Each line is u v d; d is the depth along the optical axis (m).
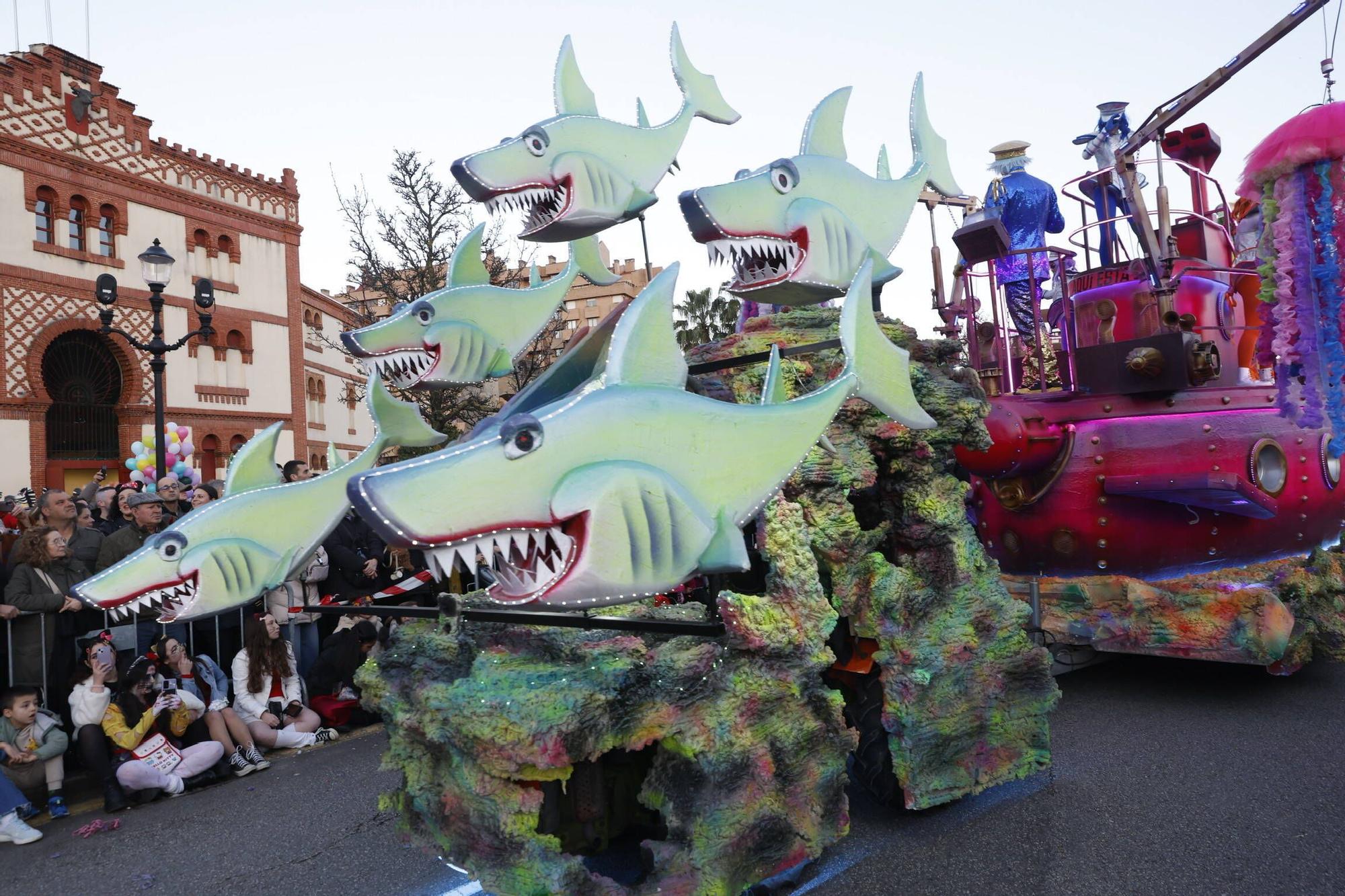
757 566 3.60
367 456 3.18
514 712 2.61
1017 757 3.88
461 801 2.79
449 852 2.86
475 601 3.25
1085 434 5.78
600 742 2.68
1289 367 5.21
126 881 3.70
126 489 7.24
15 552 5.07
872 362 2.79
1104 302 6.36
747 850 2.85
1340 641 5.71
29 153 18.41
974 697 3.70
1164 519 5.72
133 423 20.23
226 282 22.66
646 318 2.40
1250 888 3.18
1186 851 3.47
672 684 2.84
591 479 2.16
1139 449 5.63
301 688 5.85
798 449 2.53
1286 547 6.16
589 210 3.11
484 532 2.07
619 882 3.18
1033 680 3.93
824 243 3.05
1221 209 7.84
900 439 3.65
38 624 5.04
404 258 13.19
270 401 23.84
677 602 3.76
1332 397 5.00
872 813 3.86
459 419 12.48
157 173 21.03
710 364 3.32
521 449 2.13
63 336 19.33
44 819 4.55
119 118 20.22
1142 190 6.00
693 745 2.79
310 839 4.05
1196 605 5.45
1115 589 5.74
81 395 19.80
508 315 3.67
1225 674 6.27
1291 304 5.13
